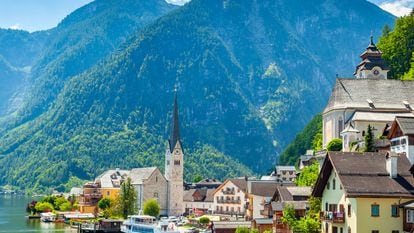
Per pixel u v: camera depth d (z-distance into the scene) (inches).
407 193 3868.1
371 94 6830.7
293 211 6112.2
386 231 3855.8
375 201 3868.1
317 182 4382.4
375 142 5383.9
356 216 3858.3
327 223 4313.5
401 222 3863.2
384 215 3865.7
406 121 4325.8
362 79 6983.3
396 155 3969.0
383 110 6653.5
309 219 5260.8
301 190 7076.8
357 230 3846.0
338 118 6806.1
